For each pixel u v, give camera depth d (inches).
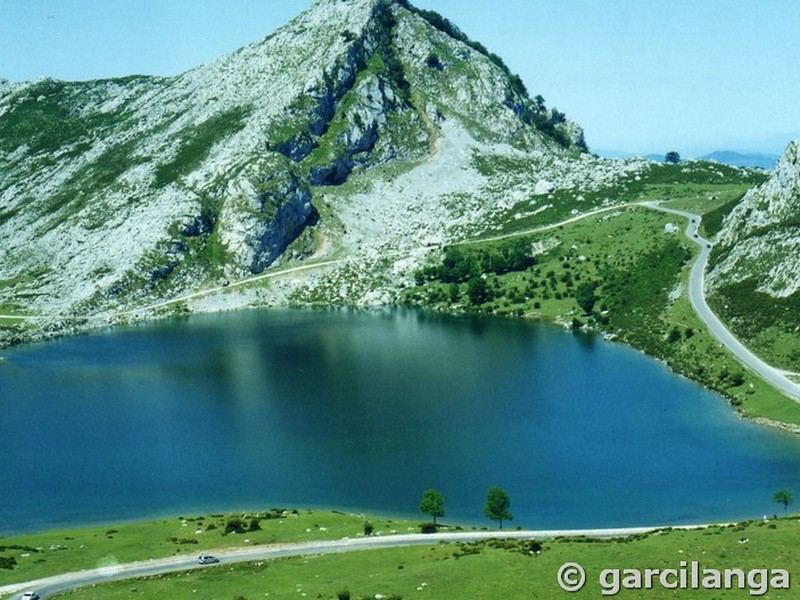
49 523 5969.5
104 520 6003.9
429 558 4672.7
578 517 5708.7
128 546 5255.9
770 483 6245.1
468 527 5556.1
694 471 6515.8
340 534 5374.0
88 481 6756.9
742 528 4724.4
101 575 4751.5
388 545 5128.0
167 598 4286.4
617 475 6481.3
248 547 5182.1
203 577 4608.8
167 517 6008.9
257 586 4375.0
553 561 4293.8
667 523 5561.0
